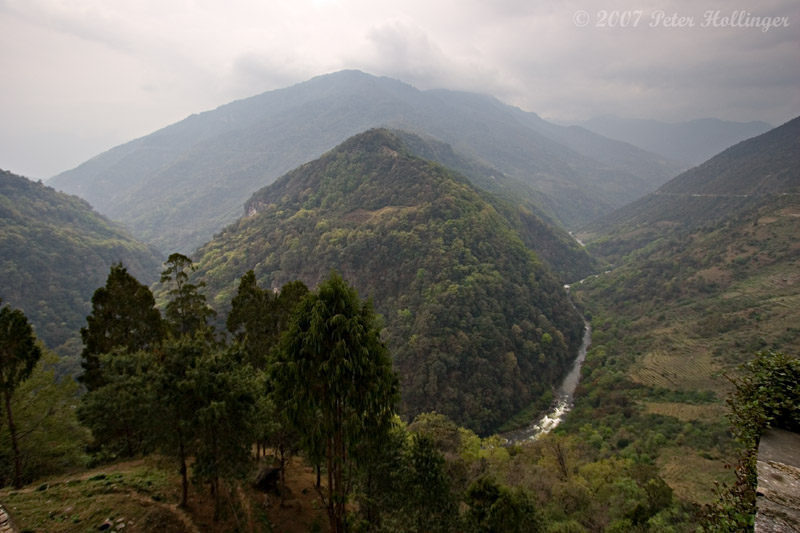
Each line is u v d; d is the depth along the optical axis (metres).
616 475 33.84
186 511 15.34
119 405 16.38
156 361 15.88
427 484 16.19
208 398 13.91
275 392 13.46
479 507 17.08
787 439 7.77
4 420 19.03
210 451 14.00
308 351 12.12
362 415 12.59
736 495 7.56
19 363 17.50
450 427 36.91
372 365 12.12
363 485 17.14
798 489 6.40
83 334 24.06
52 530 12.45
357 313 12.74
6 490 16.34
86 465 21.31
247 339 23.97
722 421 48.66
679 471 39.66
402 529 15.24
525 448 44.66
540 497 28.03
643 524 23.56
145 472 18.39
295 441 19.11
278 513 17.59
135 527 13.21
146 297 25.19
